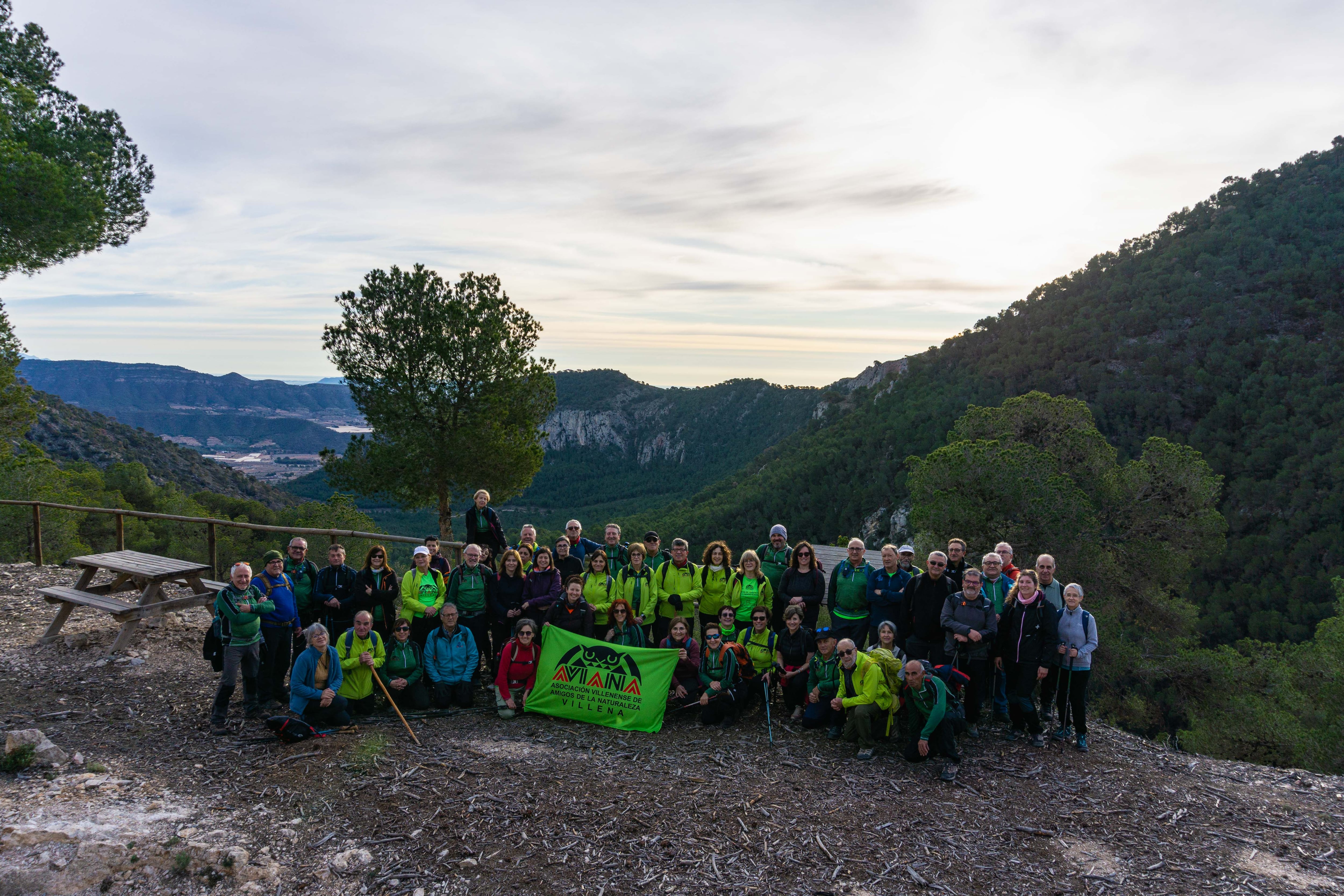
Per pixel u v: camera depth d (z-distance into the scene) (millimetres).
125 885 4203
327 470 19422
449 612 7430
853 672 6766
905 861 4758
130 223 14414
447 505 20141
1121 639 19531
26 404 20234
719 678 7254
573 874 4480
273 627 7000
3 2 12586
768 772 6074
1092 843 5109
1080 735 6801
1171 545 20641
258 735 6336
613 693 7191
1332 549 33000
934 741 6430
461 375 18906
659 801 5438
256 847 4594
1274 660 18703
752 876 4527
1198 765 6832
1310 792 6312
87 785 5113
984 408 24266
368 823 4949
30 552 20875
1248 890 4574
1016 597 6973
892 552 7617
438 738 6551
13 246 11938
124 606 8031
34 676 7363
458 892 4285
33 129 12273
